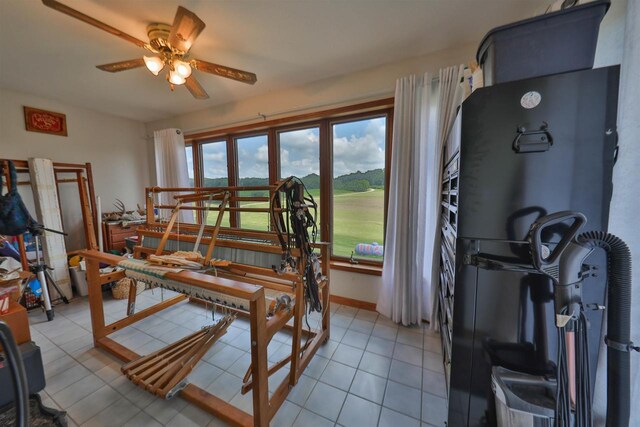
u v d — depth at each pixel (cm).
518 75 84
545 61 81
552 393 83
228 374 164
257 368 115
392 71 213
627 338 70
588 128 78
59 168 283
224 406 133
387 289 228
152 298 277
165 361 159
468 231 94
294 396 145
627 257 68
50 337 203
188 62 174
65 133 305
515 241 87
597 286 83
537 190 84
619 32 95
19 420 54
